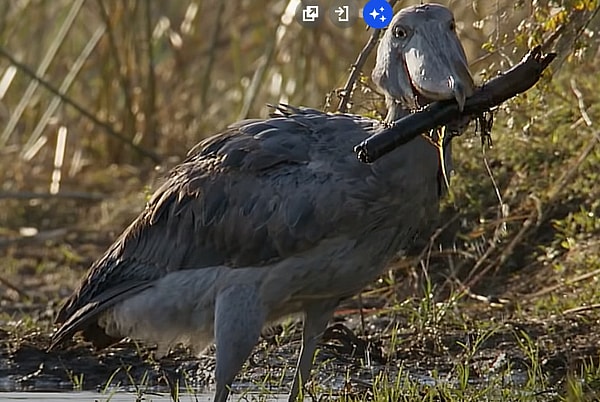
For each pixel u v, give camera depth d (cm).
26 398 1098
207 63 2031
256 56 2133
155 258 1026
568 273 1318
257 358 1177
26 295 1491
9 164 1934
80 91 2091
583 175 1405
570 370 1002
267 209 968
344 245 956
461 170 1413
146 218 1040
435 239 1389
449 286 1343
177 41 2027
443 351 1178
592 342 1157
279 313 1010
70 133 2006
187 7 2209
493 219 1397
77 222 1811
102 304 1038
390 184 938
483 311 1270
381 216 949
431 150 938
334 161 955
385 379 1040
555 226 1362
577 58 1140
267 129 1005
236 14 2067
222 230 987
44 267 1623
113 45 1973
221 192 996
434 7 926
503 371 1108
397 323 1222
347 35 1856
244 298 971
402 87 932
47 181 1942
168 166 1842
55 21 2159
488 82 897
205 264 996
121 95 2053
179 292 1005
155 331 1030
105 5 2059
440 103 886
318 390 1064
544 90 1139
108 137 2005
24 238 1700
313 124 991
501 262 1353
